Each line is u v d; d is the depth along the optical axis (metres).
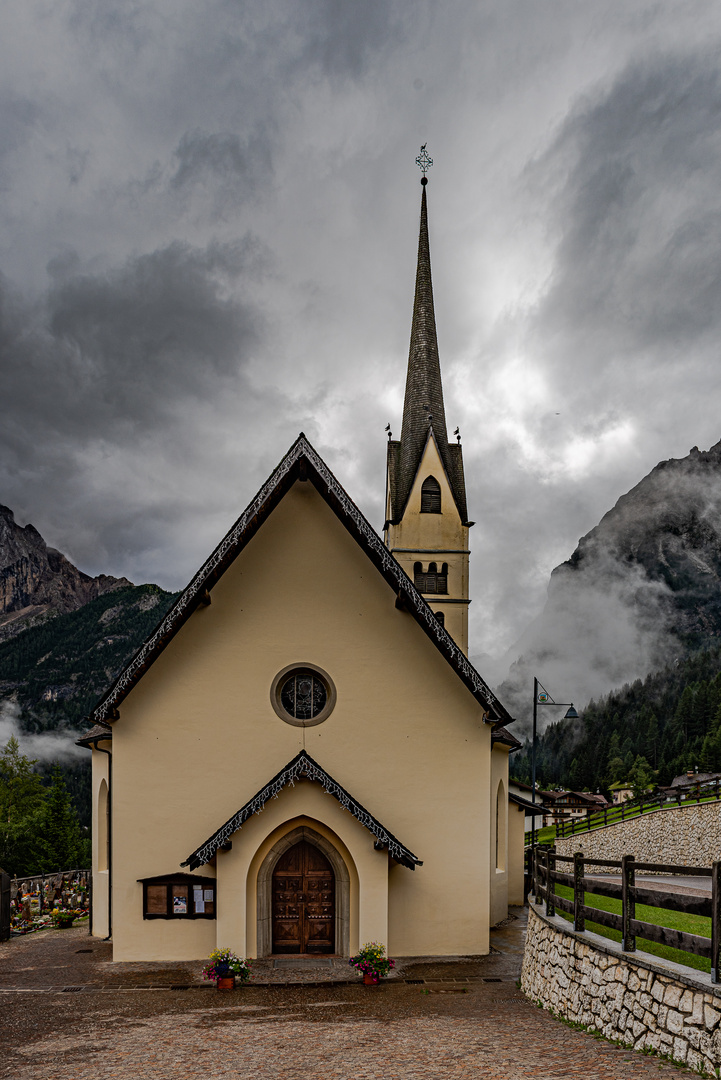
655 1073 8.80
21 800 68.56
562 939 13.27
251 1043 11.73
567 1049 10.47
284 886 18.55
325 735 19.88
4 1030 12.91
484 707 20.09
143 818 19.34
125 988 16.23
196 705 19.80
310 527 20.55
